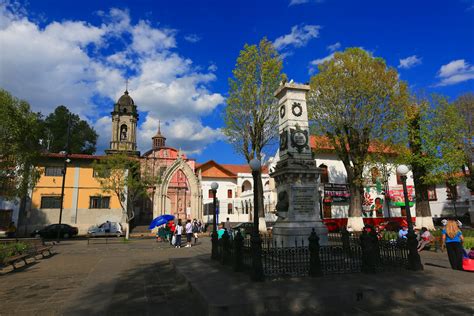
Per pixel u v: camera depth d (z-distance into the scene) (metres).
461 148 24.91
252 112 25.06
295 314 6.12
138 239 29.23
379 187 37.50
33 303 7.29
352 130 23.83
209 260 12.36
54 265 13.39
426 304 6.62
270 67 24.75
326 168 38.06
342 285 7.42
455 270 9.27
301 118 12.59
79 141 57.84
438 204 44.16
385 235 19.11
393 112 22.81
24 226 32.19
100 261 14.48
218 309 5.98
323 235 11.06
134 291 8.39
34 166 22.98
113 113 47.22
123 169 30.64
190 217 42.50
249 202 47.50
